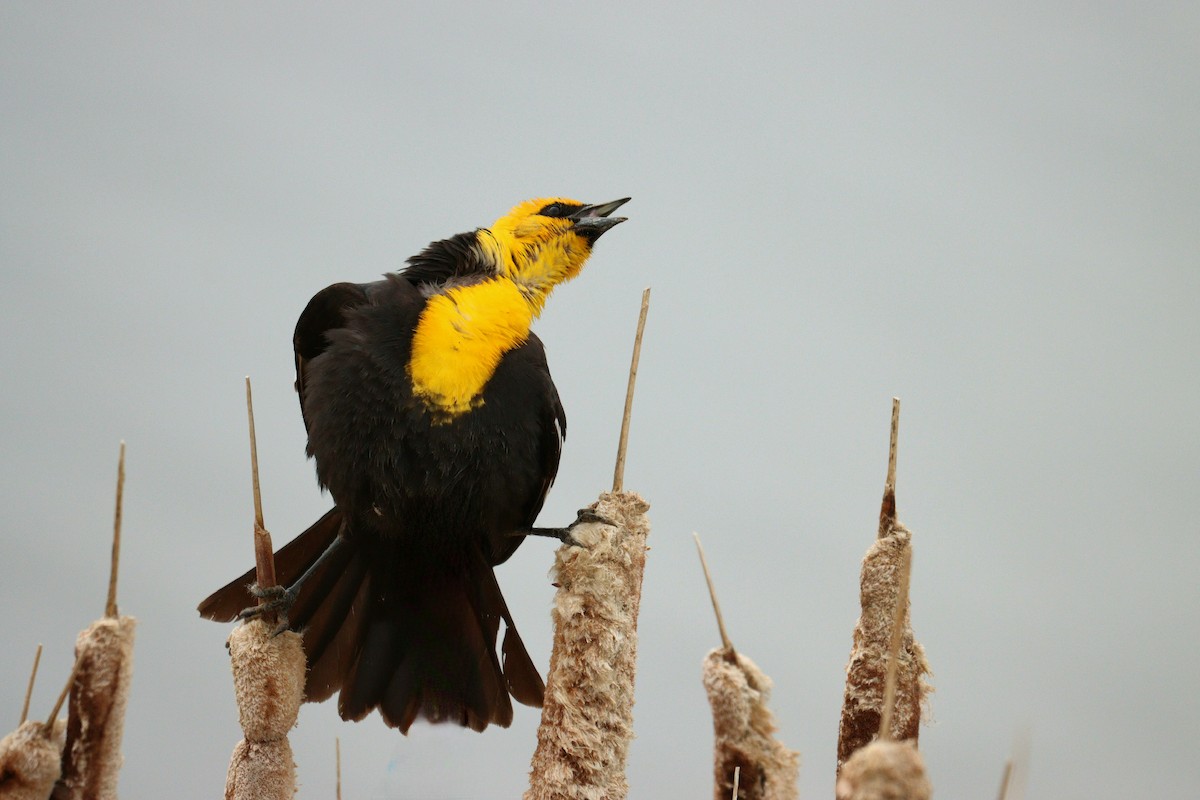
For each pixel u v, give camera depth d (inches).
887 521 271.3
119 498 231.1
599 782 293.6
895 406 273.3
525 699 445.4
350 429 431.2
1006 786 179.9
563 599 305.1
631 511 315.9
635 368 321.1
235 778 291.9
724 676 212.1
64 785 222.2
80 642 225.8
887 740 199.6
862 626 265.4
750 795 208.8
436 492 434.9
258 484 316.8
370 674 448.8
